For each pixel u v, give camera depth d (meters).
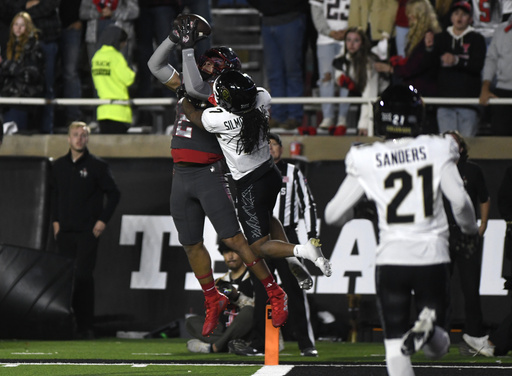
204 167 19.55
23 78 37.03
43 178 35.12
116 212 34.97
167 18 37.81
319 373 18.69
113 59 36.78
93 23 37.97
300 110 37.41
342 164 33.56
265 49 37.09
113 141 37.03
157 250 34.34
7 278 30.86
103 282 34.34
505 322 24.30
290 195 25.53
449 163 13.29
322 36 36.91
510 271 31.62
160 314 33.75
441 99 33.91
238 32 47.28
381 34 35.75
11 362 22.08
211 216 19.61
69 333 31.22
